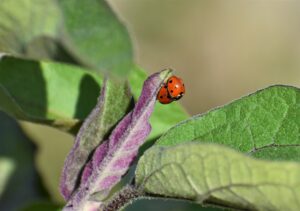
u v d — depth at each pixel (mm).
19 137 337
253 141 238
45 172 354
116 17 179
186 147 193
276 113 238
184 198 206
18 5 190
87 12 181
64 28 183
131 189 217
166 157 199
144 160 208
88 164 229
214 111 241
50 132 354
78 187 230
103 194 231
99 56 173
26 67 281
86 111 285
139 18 963
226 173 190
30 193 338
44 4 188
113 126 229
